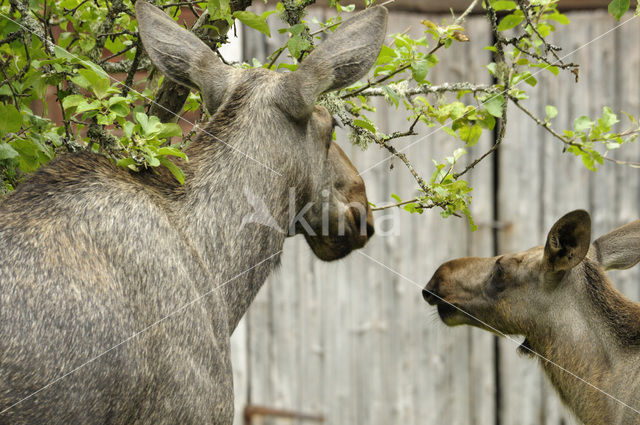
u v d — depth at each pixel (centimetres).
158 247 484
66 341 433
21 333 423
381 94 643
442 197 624
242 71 566
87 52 643
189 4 627
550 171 1108
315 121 580
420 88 652
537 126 1107
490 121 652
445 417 1134
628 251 675
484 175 1112
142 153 504
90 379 438
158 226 493
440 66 1099
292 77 546
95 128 543
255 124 546
